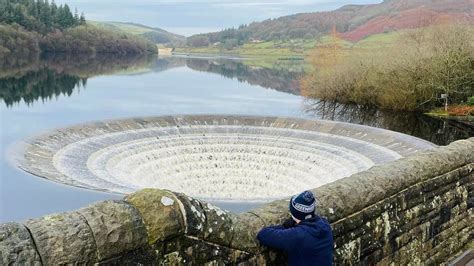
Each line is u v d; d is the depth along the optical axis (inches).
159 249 128.4
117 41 5280.5
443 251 266.7
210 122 904.9
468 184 285.6
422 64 1619.1
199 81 2837.1
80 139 712.4
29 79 2534.5
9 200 384.2
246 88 2479.1
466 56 1594.5
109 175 614.5
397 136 756.6
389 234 221.3
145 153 764.6
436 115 1515.7
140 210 126.6
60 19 4763.8
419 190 242.2
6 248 101.5
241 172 806.5
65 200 393.7
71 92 2148.1
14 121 1359.5
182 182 765.3
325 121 884.6
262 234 153.3
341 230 190.5
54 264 107.3
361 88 1747.0
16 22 4247.0
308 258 152.0
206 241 139.3
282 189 757.3
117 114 1581.0
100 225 116.8
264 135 880.3
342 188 197.0
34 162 549.6
